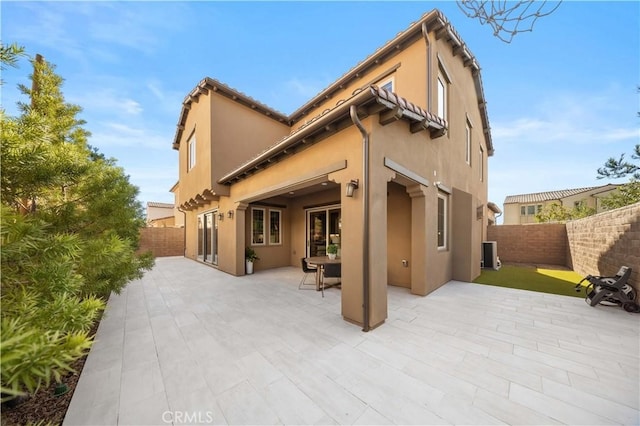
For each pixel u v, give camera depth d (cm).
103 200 315
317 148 464
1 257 116
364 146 371
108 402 218
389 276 654
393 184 650
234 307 479
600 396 221
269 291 599
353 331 362
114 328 380
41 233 138
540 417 198
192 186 992
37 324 117
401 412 205
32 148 157
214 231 991
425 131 545
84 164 216
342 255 409
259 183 658
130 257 366
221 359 288
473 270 717
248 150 906
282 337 344
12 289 133
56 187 219
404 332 356
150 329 376
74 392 231
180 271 884
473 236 718
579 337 338
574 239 897
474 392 228
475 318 410
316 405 214
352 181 382
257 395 227
